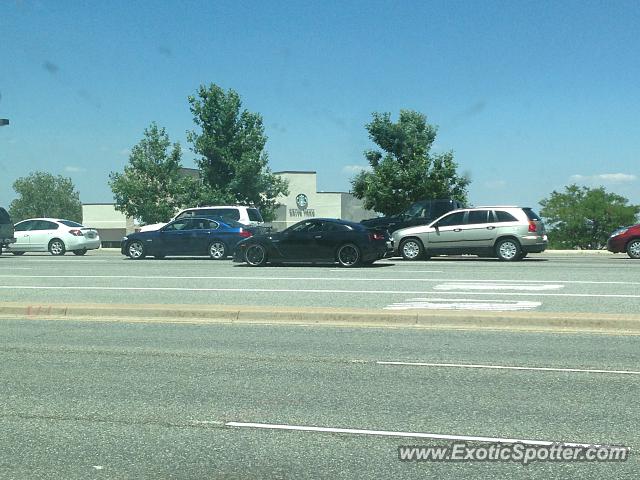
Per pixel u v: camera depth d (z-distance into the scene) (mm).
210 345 9938
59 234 30438
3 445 5871
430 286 16344
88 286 17000
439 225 24438
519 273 19203
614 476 5133
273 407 6867
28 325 11766
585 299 13844
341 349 9562
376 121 38469
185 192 41125
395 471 5242
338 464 5391
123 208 42094
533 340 10086
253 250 22656
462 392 7340
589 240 60812
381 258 22531
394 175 37094
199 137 39812
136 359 9062
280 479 5113
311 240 22062
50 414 6719
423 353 9258
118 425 6367
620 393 7250
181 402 7074
